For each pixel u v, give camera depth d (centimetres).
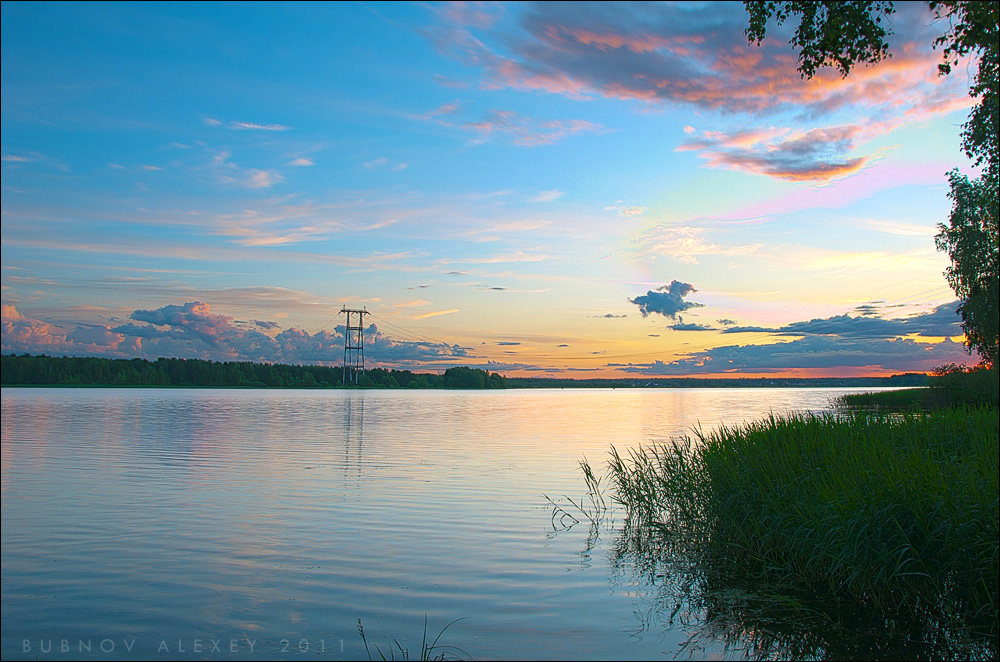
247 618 1025
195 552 1394
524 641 938
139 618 1031
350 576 1233
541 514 1764
